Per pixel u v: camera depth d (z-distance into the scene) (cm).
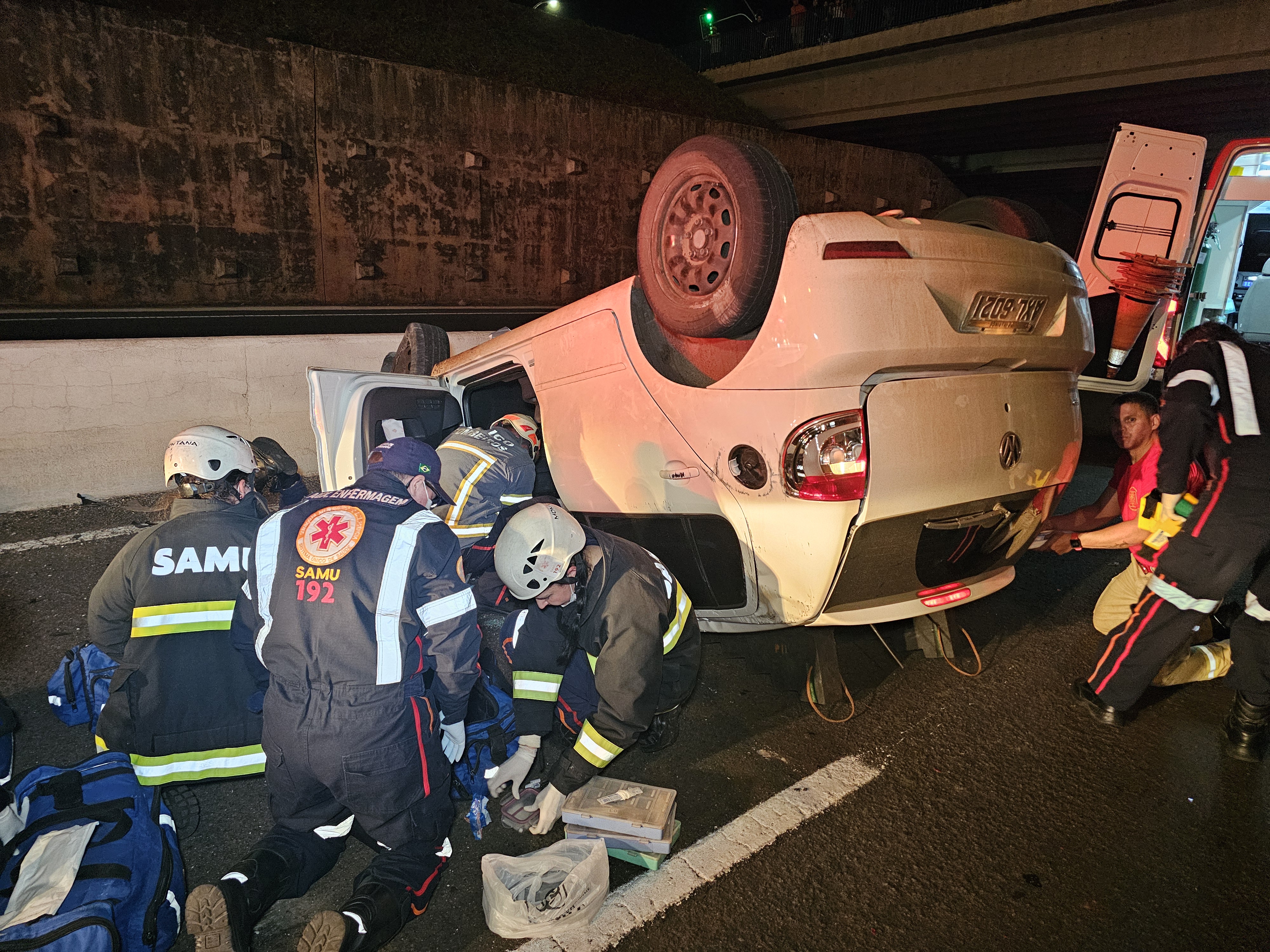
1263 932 209
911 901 216
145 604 224
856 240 238
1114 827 247
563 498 344
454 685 208
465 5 2180
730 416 264
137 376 548
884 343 236
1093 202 609
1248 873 230
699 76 2675
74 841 188
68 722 287
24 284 1460
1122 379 634
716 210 259
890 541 262
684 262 272
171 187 1570
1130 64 1769
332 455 423
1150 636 285
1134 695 294
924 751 283
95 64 1448
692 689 269
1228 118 1991
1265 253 1162
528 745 238
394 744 196
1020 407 275
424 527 203
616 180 2184
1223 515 266
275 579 197
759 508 263
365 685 193
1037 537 351
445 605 201
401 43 1941
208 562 229
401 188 1848
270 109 1641
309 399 581
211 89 1570
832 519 247
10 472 515
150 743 227
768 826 244
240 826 246
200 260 1633
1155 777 272
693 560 299
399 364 514
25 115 1402
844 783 264
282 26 1755
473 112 1900
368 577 194
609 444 313
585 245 2186
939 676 334
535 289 2138
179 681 227
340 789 196
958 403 258
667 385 285
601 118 2106
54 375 520
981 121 2253
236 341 584
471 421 458
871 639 348
